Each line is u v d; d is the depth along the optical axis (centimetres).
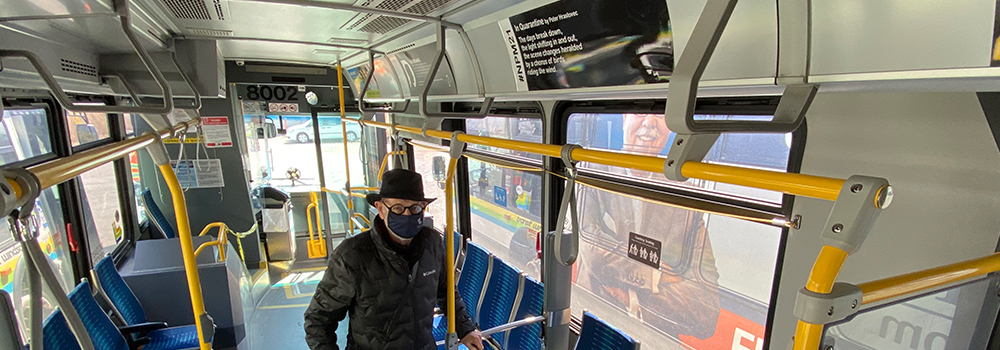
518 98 237
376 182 704
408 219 195
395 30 271
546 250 264
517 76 226
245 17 236
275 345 445
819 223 169
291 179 712
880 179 67
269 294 555
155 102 438
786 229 182
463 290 394
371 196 198
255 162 670
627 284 335
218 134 562
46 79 130
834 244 69
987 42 81
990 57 81
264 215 648
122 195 447
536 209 387
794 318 183
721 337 273
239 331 394
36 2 139
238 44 347
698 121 84
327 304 200
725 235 264
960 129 127
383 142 662
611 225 342
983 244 126
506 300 338
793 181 78
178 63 313
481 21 219
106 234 404
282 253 667
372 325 202
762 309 248
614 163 117
